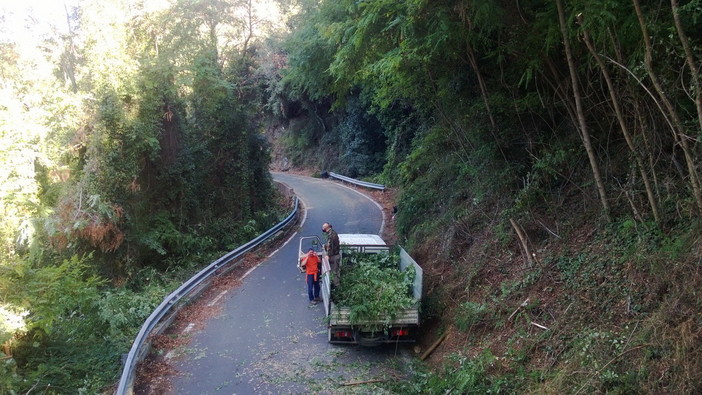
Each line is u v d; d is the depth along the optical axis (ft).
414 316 29.89
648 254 21.63
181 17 64.59
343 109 137.69
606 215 26.35
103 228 45.37
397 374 27.40
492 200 37.76
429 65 38.75
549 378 20.27
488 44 32.50
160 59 55.98
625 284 21.97
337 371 27.58
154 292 42.96
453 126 44.75
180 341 31.89
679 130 19.17
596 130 29.63
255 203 85.05
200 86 67.00
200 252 58.75
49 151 45.06
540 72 29.76
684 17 19.44
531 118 35.70
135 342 27.14
